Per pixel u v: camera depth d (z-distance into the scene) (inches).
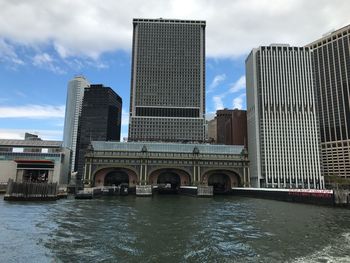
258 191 5482.3
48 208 2822.3
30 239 1435.8
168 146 7431.1
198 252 1243.2
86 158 6948.8
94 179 7003.0
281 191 4635.8
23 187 3538.4
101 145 7273.6
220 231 1713.8
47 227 1772.9
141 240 1448.1
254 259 1143.6
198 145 7490.2
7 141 7534.5
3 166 6909.5
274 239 1496.1
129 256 1174.3
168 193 7111.2
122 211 2689.5
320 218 2315.5
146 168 7042.3
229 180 7475.4
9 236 1486.2
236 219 2230.6
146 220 2112.5
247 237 1546.5
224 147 7495.1
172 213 2576.3
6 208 2699.3
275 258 1154.0
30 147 7465.6
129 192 6141.7
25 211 2508.6
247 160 7332.7
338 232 1686.8
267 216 2433.6
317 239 1491.1
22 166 6919.3
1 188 5418.3
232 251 1261.1
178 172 7298.2
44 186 3715.6
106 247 1305.4
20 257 1136.2
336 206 3373.5
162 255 1195.9
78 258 1142.3
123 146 7332.7
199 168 7190.0
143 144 7431.1
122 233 1615.4
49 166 7003.0
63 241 1409.9
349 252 1232.8
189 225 1911.9
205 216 2394.2
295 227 1867.6
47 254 1186.6
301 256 1174.3
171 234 1606.8
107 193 5639.8
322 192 3607.3
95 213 2498.8
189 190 6141.7
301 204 3816.4
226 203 3941.9
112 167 6988.2
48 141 7755.9
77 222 1979.6
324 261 1106.1
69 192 6072.8
